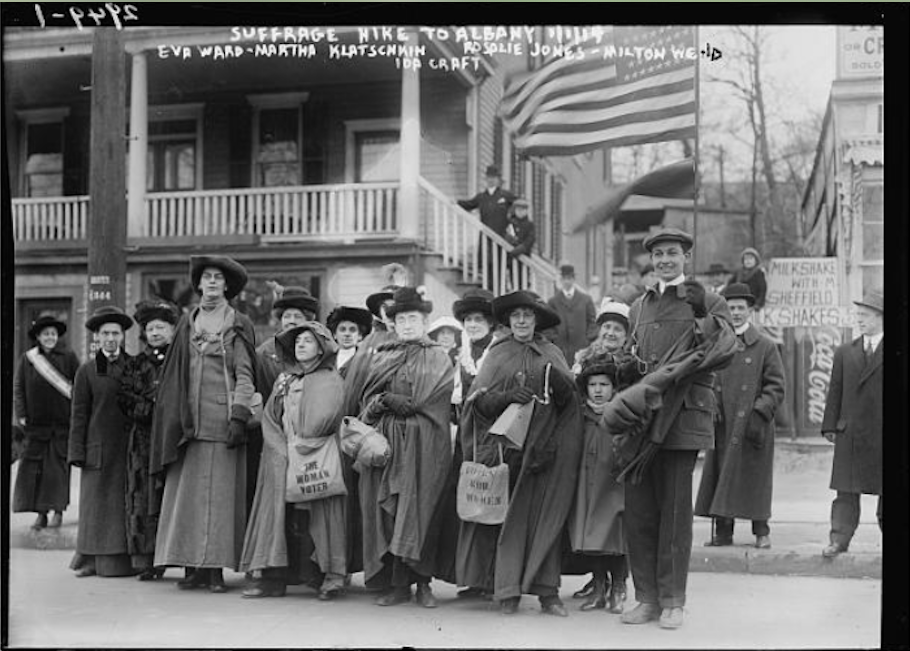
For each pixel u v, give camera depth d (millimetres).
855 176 7434
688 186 9109
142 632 5082
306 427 5586
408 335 5594
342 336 6293
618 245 11727
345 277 9008
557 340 7695
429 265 8797
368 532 5496
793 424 7719
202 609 5469
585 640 4891
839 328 7672
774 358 6469
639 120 6883
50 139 10438
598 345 5848
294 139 9984
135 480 6098
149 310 6262
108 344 6246
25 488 6980
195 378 5844
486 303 6031
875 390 6016
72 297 9758
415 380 5488
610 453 5219
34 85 9828
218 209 9867
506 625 5141
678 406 4980
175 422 5789
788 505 7027
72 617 5332
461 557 5375
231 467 5820
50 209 10266
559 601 5332
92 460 6160
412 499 5355
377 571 5441
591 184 10469
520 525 5254
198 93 10250
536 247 9617
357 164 9773
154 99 10180
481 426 5379
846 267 7559
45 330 7066
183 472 5793
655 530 5180
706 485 6543
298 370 5777
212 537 5703
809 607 5434
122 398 6137
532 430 5234
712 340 4945
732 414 6395
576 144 7043
